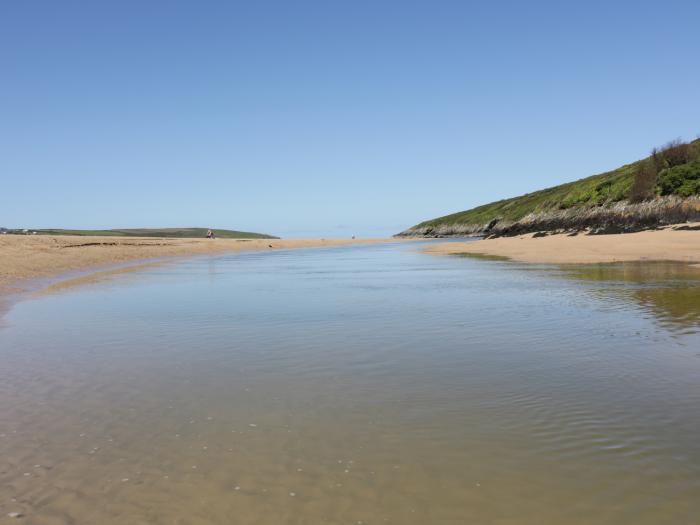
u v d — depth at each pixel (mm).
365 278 22484
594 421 5578
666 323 10641
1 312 13719
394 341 9461
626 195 72125
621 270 22531
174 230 157750
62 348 9406
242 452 4941
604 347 8773
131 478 4469
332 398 6445
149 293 17672
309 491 4211
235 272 27469
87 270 28719
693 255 30031
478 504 3990
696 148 70312
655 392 6473
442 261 34312
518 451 4887
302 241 92500
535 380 7039
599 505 3953
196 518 3848
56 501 4117
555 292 15852
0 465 4750
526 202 132625
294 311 13109
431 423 5594
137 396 6652
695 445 4957
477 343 9227
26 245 36844
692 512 3840
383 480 4371
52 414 6047
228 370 7777
